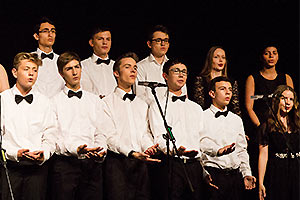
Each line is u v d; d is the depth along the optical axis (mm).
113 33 12430
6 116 8289
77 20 12109
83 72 10508
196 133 9234
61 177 8445
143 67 10711
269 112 9867
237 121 9641
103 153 8453
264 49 11312
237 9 12898
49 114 8539
